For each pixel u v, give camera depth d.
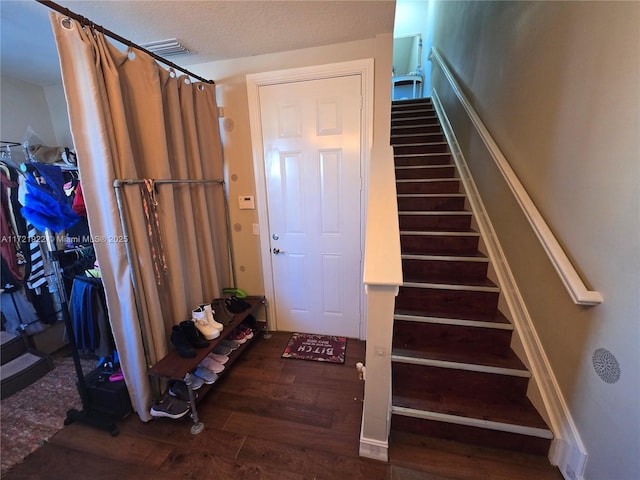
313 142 2.29
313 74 2.14
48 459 1.46
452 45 3.37
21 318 2.17
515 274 1.74
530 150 1.64
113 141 1.47
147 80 1.65
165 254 1.82
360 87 2.13
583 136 1.21
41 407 1.79
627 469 1.00
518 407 1.48
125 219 1.53
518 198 1.61
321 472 1.37
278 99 2.26
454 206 2.56
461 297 1.88
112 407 1.68
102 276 1.54
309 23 1.77
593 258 1.15
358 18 1.74
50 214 1.47
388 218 1.44
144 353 1.65
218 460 1.45
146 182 1.61
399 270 1.19
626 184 0.99
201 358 1.72
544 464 1.35
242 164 2.45
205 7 1.55
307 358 2.29
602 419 1.10
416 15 5.38
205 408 1.79
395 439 1.50
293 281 2.59
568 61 1.32
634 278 0.96
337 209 2.37
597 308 1.12
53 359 2.28
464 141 2.72
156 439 1.57
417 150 3.31
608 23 1.08
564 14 1.35
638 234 0.94
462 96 2.72
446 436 1.48
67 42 1.32
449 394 1.58
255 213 2.53
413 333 1.80
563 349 1.32
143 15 1.60
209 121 2.28
